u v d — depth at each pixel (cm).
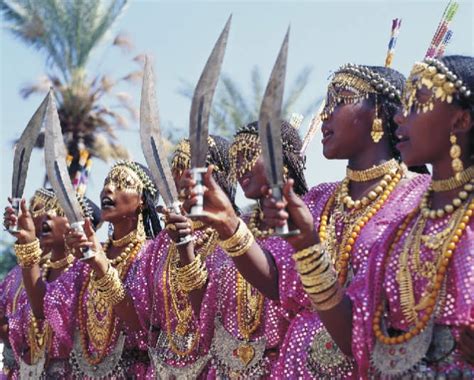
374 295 425
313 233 417
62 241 742
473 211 411
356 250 462
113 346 675
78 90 2434
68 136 2467
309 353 471
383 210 472
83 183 771
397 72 502
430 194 435
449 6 514
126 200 672
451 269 405
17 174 638
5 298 816
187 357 602
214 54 428
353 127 491
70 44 2380
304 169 570
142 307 636
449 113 422
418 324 406
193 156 432
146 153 509
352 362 462
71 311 696
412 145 432
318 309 427
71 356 696
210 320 564
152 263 640
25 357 757
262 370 532
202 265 564
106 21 2369
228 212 450
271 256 489
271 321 528
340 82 496
